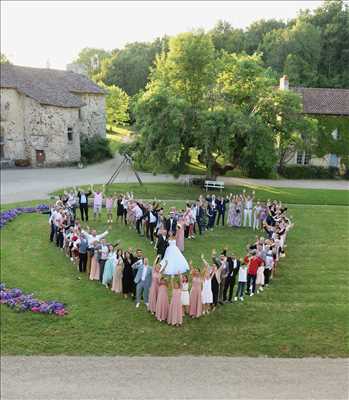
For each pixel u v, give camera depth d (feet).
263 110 88.53
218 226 79.46
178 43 107.65
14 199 98.89
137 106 100.89
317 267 42.70
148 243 68.59
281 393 29.99
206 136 92.07
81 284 54.29
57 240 67.05
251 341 38.91
